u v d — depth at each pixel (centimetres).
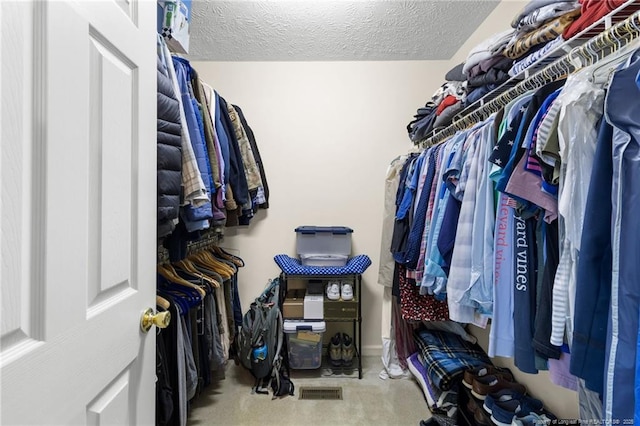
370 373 219
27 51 45
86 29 56
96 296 59
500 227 103
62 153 50
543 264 91
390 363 218
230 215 196
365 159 253
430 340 209
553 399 140
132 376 73
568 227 78
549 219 87
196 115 130
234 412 174
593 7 94
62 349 50
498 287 102
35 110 46
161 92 95
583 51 94
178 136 102
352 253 252
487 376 159
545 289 90
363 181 253
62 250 50
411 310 192
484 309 110
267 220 252
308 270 211
